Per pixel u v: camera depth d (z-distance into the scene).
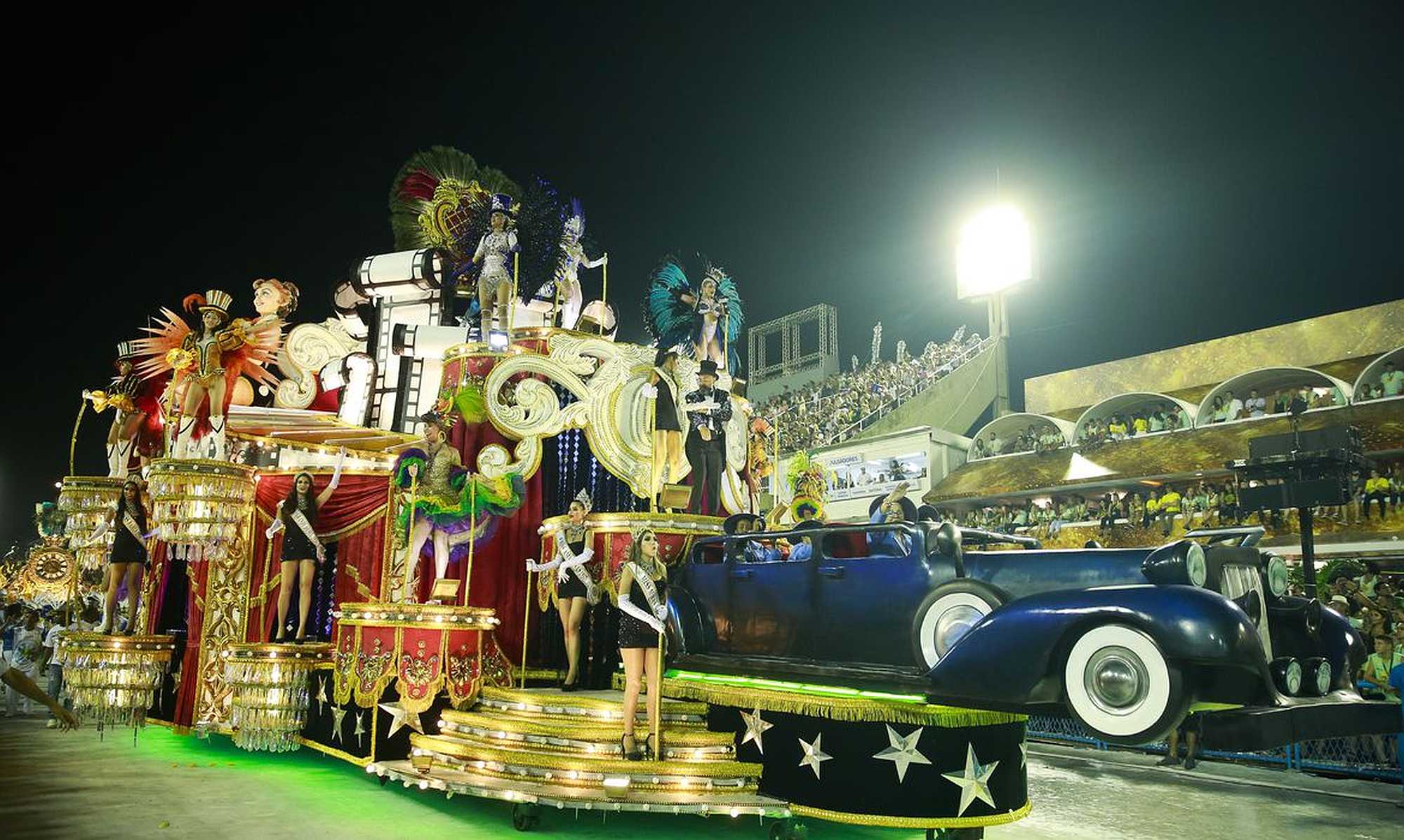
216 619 11.59
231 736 12.20
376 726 8.88
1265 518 18.34
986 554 6.79
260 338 12.67
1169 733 5.08
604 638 10.48
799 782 7.26
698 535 9.83
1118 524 20.66
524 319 14.35
